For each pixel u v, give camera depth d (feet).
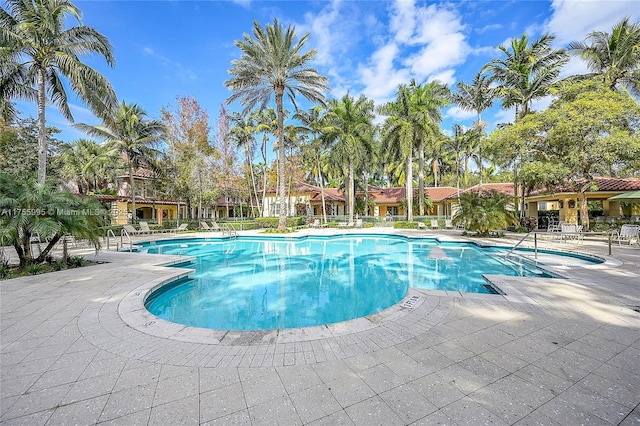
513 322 12.46
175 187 77.41
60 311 14.56
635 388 7.75
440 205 105.09
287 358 9.67
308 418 6.79
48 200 24.14
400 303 15.14
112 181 95.45
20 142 69.82
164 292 21.66
